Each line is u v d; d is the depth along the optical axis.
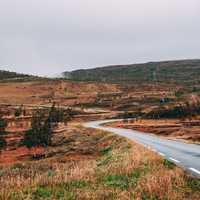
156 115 123.00
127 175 15.58
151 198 11.68
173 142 38.72
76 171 16.69
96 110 176.75
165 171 15.70
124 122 110.50
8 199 11.71
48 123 72.44
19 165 32.41
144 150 25.02
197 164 19.89
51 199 11.84
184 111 119.81
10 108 176.75
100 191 12.50
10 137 90.00
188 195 12.20
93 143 52.25
